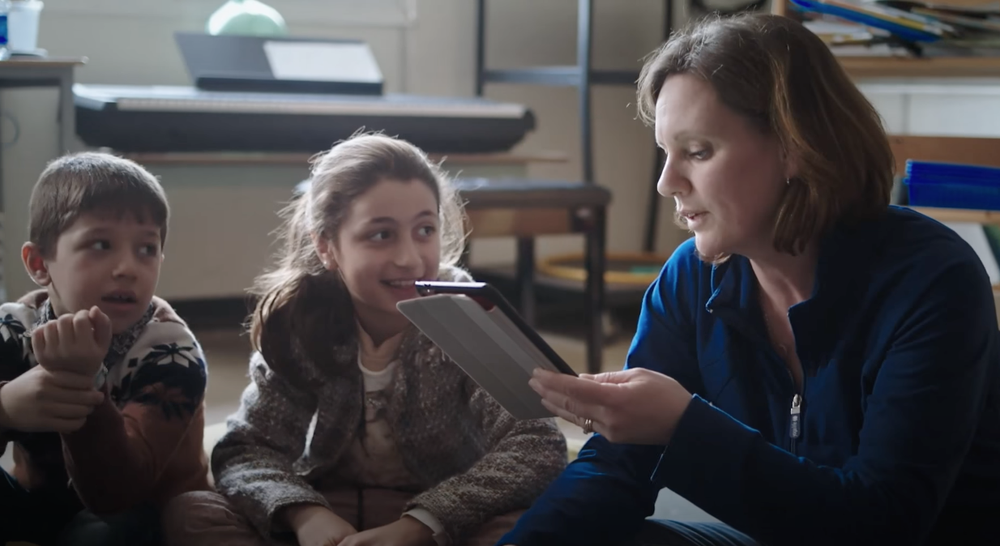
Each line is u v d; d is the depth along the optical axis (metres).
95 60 3.00
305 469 1.33
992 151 1.77
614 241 3.92
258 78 2.83
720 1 3.51
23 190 2.93
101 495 1.17
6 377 1.26
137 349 1.25
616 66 3.84
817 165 0.91
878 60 1.73
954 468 0.90
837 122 0.93
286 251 1.48
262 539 1.21
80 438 1.11
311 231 1.32
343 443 1.30
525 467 1.21
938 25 1.68
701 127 0.93
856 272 0.96
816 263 0.98
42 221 1.23
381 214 1.25
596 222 2.58
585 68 3.07
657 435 0.92
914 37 1.69
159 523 1.26
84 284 1.21
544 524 1.01
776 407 1.04
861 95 0.96
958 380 0.90
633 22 3.84
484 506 1.17
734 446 0.90
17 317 1.29
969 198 1.73
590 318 2.63
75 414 1.07
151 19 3.06
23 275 2.95
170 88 2.86
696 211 0.97
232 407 2.31
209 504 1.23
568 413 0.93
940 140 1.78
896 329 0.93
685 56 0.96
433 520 1.15
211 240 3.09
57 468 1.29
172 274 3.06
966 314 0.91
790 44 0.93
